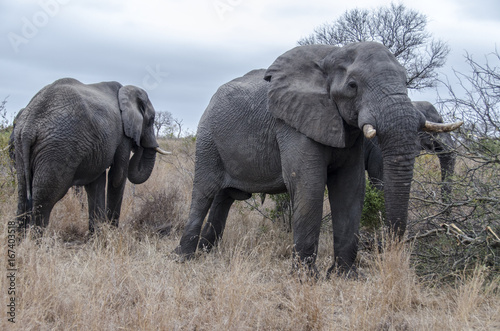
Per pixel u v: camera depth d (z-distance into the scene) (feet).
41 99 32.04
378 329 19.13
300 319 19.81
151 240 34.68
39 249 24.39
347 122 25.04
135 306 20.08
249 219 40.24
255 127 28.68
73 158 32.37
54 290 20.11
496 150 27.35
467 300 20.61
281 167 27.96
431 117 46.37
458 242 24.59
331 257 29.27
